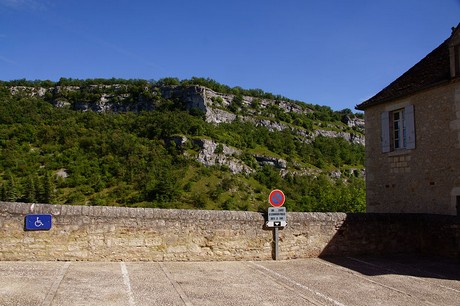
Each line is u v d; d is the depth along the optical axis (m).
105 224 7.73
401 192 11.80
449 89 10.59
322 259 9.08
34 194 57.22
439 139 10.77
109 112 112.31
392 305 5.84
